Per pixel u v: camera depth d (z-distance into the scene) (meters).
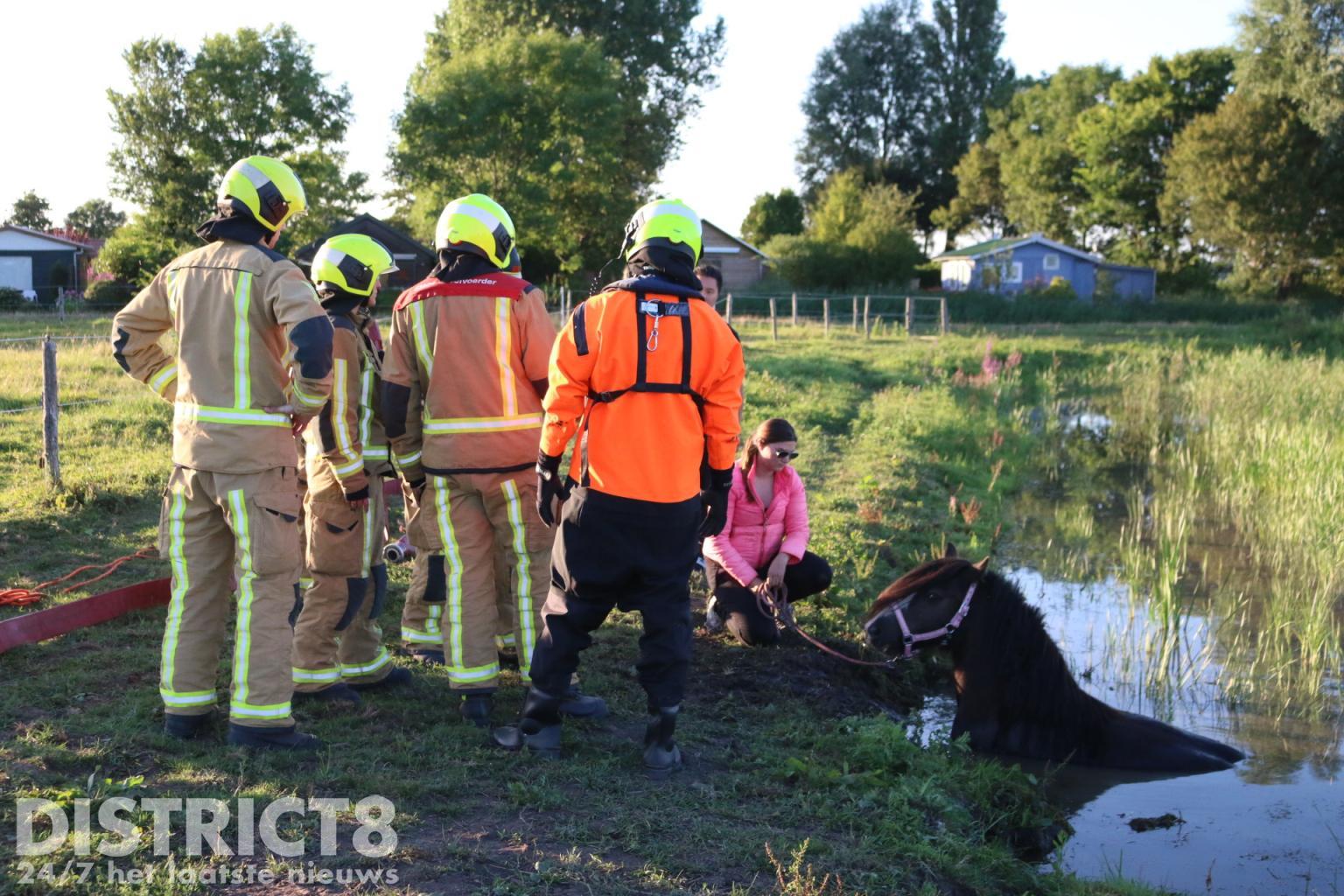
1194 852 4.75
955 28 75.94
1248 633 7.81
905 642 5.50
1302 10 42.81
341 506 4.66
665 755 4.37
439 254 4.59
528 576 4.71
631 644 6.00
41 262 50.06
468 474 4.48
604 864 3.52
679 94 59.53
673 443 4.03
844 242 50.38
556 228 47.62
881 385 19.25
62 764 3.88
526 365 4.53
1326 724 6.27
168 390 4.36
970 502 11.23
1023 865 4.29
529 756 4.31
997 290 50.12
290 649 4.23
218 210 4.17
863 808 4.27
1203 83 58.00
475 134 45.28
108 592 5.67
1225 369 21.45
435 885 3.33
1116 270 56.03
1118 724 5.75
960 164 72.62
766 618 6.32
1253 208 47.97
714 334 4.05
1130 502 12.34
